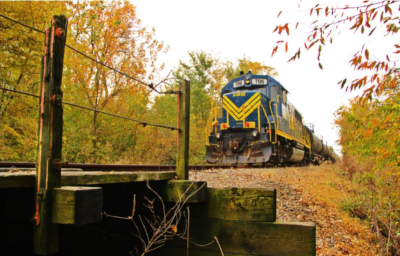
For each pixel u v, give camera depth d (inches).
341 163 608.1
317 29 135.9
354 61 140.9
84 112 534.6
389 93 216.1
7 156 406.6
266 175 356.8
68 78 508.7
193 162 780.6
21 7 386.6
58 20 102.9
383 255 242.5
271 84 559.8
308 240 142.2
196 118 1011.9
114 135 559.2
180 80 167.9
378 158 253.6
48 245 99.6
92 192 104.8
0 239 144.3
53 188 101.7
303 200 306.2
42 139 101.3
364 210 330.3
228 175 329.7
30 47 407.2
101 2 546.6
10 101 419.8
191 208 162.4
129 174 133.1
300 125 755.4
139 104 600.7
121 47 562.6
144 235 170.6
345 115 280.4
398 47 143.7
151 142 606.9
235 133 527.2
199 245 158.1
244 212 152.6
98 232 175.3
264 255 147.8
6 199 121.8
